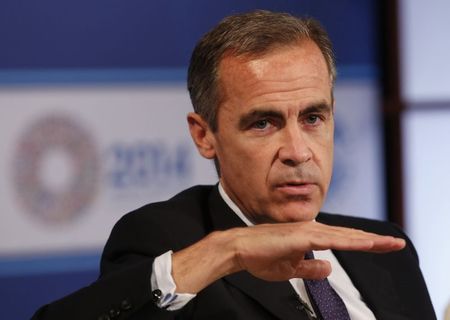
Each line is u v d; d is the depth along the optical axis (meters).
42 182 9.98
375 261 5.43
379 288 5.25
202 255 4.09
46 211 10.02
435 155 11.69
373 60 11.41
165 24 10.46
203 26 10.61
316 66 4.57
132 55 10.33
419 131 11.66
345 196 11.34
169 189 10.43
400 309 5.23
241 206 4.96
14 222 9.91
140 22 10.36
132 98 10.32
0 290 9.94
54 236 10.06
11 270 9.95
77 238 10.14
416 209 11.69
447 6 11.71
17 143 9.89
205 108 4.73
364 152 11.41
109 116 10.23
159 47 10.45
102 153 10.20
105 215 10.22
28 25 9.91
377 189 11.47
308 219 4.53
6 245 9.91
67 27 10.07
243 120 4.52
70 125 10.08
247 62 4.52
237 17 4.68
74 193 10.09
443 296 11.75
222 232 4.14
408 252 5.65
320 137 4.57
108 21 10.23
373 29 11.39
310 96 4.49
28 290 10.02
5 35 9.84
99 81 10.20
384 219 11.52
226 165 4.71
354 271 5.27
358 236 3.81
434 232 11.76
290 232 3.89
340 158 11.33
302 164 4.47
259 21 4.61
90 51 10.16
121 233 4.92
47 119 10.01
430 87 11.70
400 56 11.50
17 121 9.89
